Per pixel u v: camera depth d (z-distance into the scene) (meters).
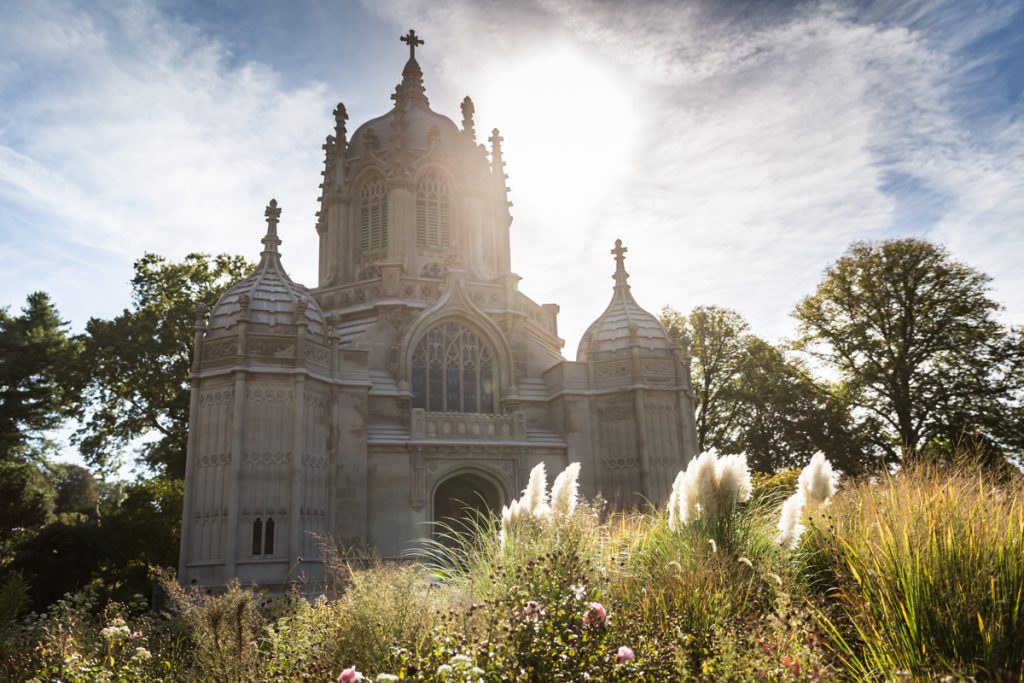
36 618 15.18
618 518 15.23
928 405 45.12
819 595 9.29
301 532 30.56
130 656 10.48
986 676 6.43
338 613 8.89
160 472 49.38
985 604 6.84
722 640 7.15
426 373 39.31
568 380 38.66
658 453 37.34
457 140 51.69
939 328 45.88
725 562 9.38
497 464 36.03
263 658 9.20
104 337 45.50
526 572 8.91
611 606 8.55
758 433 52.22
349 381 34.09
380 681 6.40
